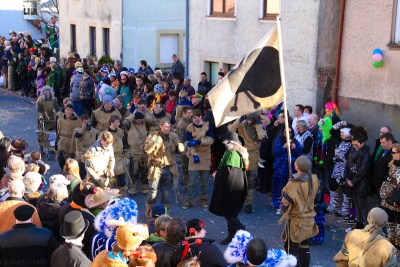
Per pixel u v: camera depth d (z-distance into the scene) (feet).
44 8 108.47
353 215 32.22
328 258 28.19
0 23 109.40
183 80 49.62
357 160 30.12
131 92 54.65
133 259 15.34
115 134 33.81
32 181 24.56
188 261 15.74
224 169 28.84
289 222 24.99
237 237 17.56
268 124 36.99
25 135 54.29
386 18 34.78
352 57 37.37
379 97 35.78
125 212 19.03
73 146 36.27
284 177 33.71
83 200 21.15
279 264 17.08
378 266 19.26
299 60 41.68
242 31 47.91
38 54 75.10
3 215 20.85
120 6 70.33
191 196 34.91
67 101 41.11
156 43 72.74
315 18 39.75
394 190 27.73
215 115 24.08
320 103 40.22
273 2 44.50
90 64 67.10
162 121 32.48
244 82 24.14
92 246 18.99
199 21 53.36
